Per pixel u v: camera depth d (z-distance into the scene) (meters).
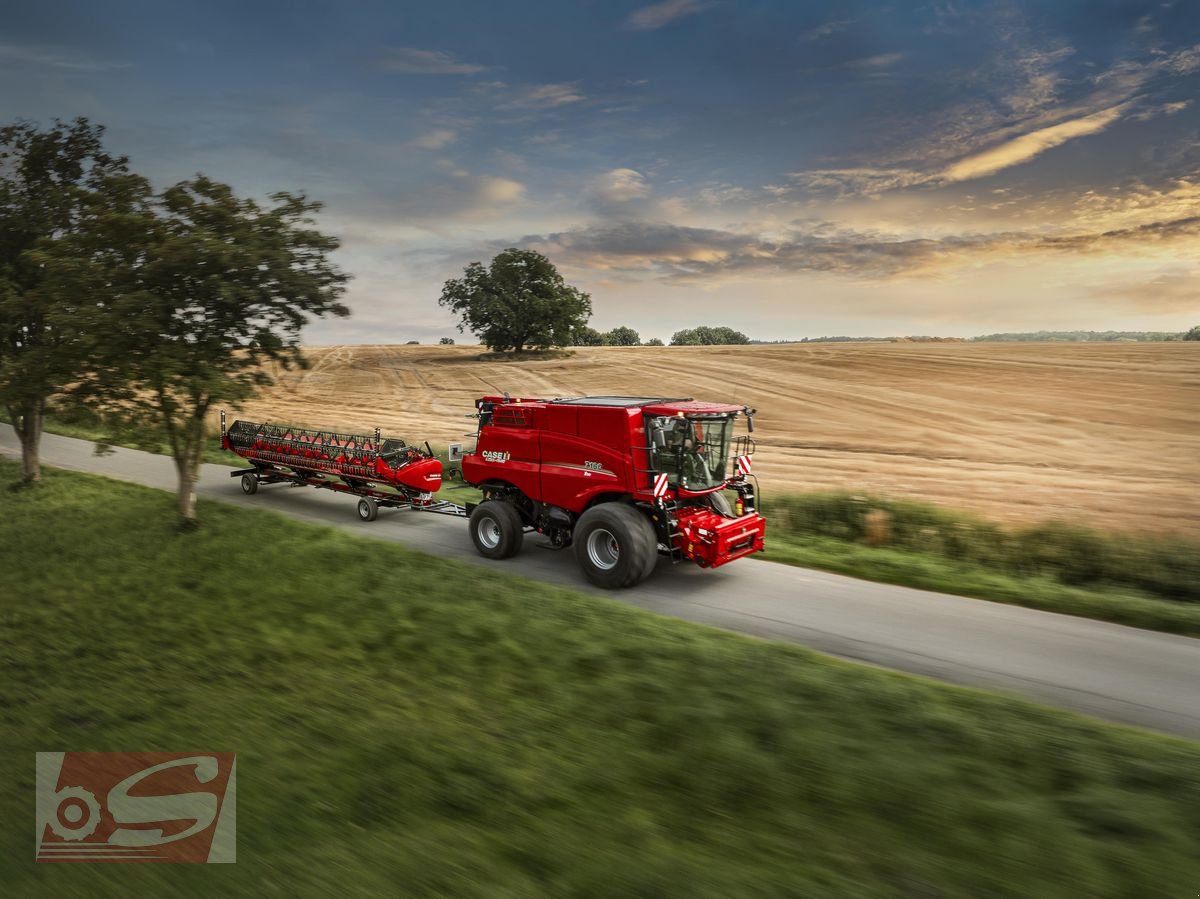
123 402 12.00
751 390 44.03
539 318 71.75
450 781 5.07
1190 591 9.31
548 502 10.91
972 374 45.72
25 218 14.66
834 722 5.72
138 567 10.60
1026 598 9.03
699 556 9.92
